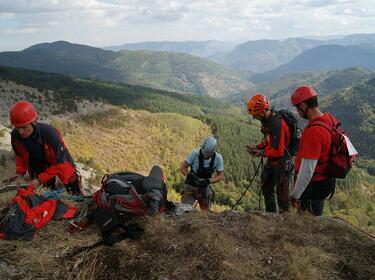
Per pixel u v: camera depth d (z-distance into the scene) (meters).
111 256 3.02
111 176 3.91
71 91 121.94
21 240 3.29
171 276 2.76
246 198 41.72
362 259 3.04
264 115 4.96
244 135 123.38
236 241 3.21
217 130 116.81
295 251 3.05
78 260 2.96
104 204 3.63
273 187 5.15
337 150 3.76
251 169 91.69
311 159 3.72
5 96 87.94
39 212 3.55
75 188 4.56
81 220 3.57
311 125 3.78
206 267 2.84
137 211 3.55
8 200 4.00
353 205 81.94
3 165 23.91
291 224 3.56
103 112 102.25
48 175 4.30
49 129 4.28
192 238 3.19
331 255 3.08
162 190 3.91
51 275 2.81
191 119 118.25
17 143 4.40
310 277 2.75
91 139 81.56
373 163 152.38
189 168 6.12
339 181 98.38
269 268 2.86
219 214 3.87
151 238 3.22
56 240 3.30
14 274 2.81
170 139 96.19
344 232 3.43
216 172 5.99
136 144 86.38
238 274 2.75
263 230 3.42
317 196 4.07
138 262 2.93
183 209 4.23
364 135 181.25
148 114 110.75
